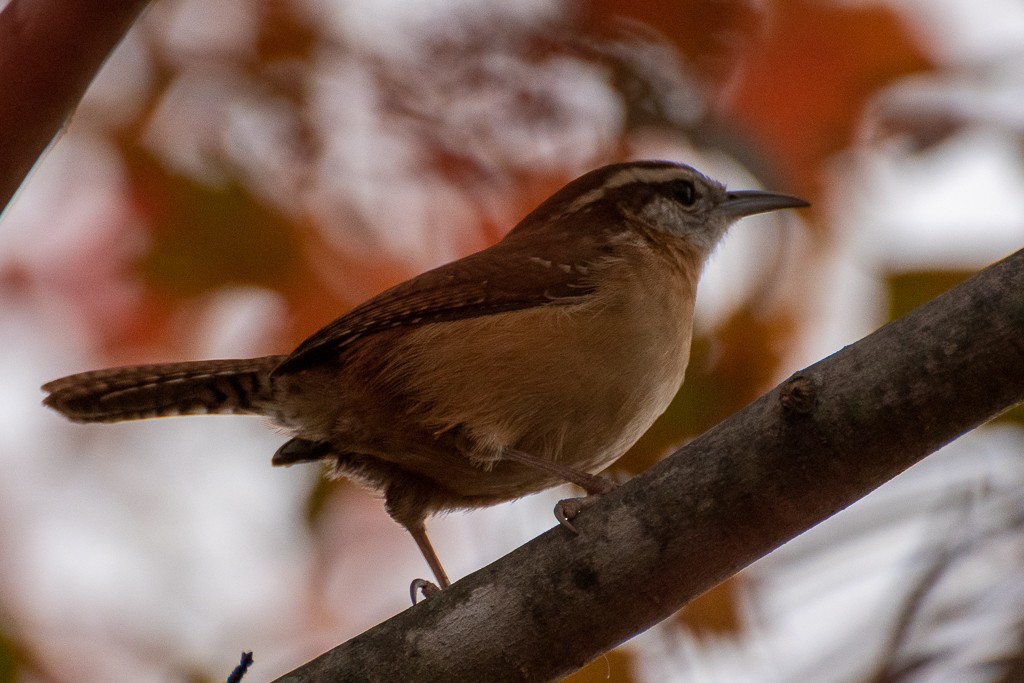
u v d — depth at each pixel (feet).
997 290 21.40
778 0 32.94
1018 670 27.55
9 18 17.89
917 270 32.17
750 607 33.22
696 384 34.17
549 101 33.12
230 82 35.50
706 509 22.75
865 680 29.17
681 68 32.76
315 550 41.22
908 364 21.56
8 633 40.22
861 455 21.89
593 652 23.70
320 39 34.96
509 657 23.61
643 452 34.27
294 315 35.55
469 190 34.81
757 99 33.45
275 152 35.35
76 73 17.99
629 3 32.37
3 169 18.01
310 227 35.27
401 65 33.99
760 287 34.30
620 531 23.22
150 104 35.76
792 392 21.95
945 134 33.94
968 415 21.56
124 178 35.63
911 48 33.55
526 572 23.70
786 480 22.29
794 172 33.83
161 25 35.78
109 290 36.14
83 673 40.47
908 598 29.96
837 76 33.47
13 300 36.19
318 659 24.27
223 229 35.06
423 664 23.76
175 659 41.24
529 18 32.76
